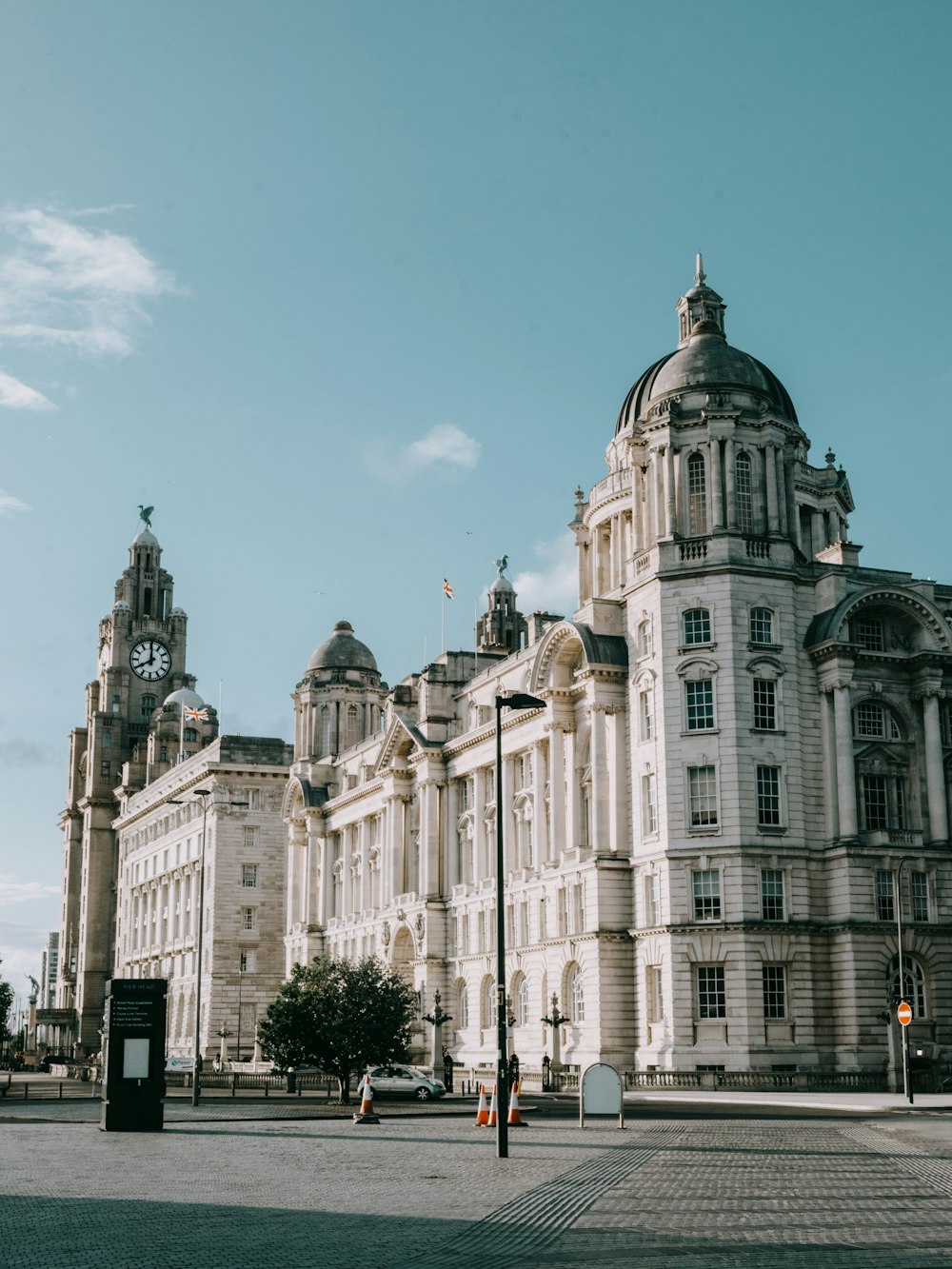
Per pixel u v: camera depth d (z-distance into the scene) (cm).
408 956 12375
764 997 8188
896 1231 2492
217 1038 15062
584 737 9638
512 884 10444
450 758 11856
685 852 8394
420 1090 7494
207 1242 2397
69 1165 3762
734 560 8688
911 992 8356
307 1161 3856
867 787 8744
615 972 8781
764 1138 4575
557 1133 4894
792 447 9294
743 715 8494
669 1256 2244
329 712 15200
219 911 15488
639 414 11162
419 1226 2583
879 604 8844
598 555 11300
